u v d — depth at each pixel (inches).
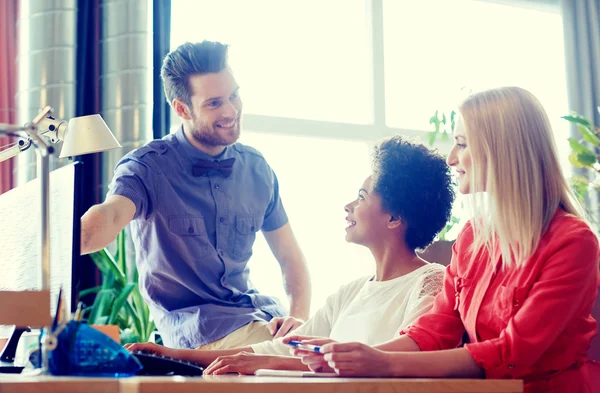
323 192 164.7
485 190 64.5
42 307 43.3
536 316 56.3
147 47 135.3
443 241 83.5
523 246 60.1
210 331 97.3
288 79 163.6
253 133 159.0
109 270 122.9
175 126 148.4
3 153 70.4
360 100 170.6
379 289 73.4
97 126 92.4
